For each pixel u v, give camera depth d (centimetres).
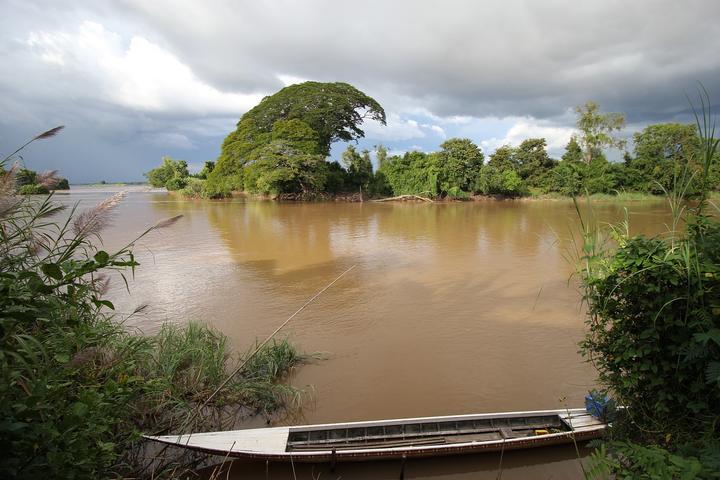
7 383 245
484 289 1252
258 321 978
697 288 308
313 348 839
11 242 331
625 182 4316
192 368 646
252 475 481
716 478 232
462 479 484
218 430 563
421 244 1998
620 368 371
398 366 767
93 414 329
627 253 349
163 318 988
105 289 395
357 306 1092
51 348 327
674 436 320
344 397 665
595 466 313
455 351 830
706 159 314
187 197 5159
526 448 498
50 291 278
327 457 476
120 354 445
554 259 1662
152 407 538
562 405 645
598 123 4325
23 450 252
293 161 4400
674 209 341
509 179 5038
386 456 477
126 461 457
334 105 5416
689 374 319
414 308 1080
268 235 2228
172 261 1597
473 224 2755
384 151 5362
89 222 321
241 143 4941
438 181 4962
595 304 389
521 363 780
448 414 622
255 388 650
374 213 3466
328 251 1816
